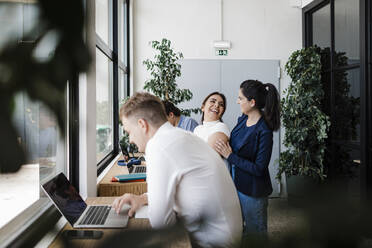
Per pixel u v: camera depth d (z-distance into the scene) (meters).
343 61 4.07
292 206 0.18
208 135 2.21
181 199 1.25
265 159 1.92
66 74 0.14
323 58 4.57
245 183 1.91
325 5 4.49
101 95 3.32
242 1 4.93
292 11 4.98
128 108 1.35
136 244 0.16
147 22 4.83
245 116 2.12
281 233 0.17
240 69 4.95
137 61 4.82
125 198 1.65
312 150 4.40
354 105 3.83
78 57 0.14
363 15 3.57
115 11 3.90
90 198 2.09
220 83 4.93
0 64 0.14
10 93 0.14
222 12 4.92
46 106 0.14
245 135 2.02
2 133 0.14
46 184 1.35
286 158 4.44
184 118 2.96
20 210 1.33
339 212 0.17
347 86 3.99
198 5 4.88
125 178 2.53
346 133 4.00
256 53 4.95
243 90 2.04
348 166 3.91
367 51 3.57
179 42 4.86
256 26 4.95
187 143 1.27
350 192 0.17
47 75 0.14
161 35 4.84
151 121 1.33
